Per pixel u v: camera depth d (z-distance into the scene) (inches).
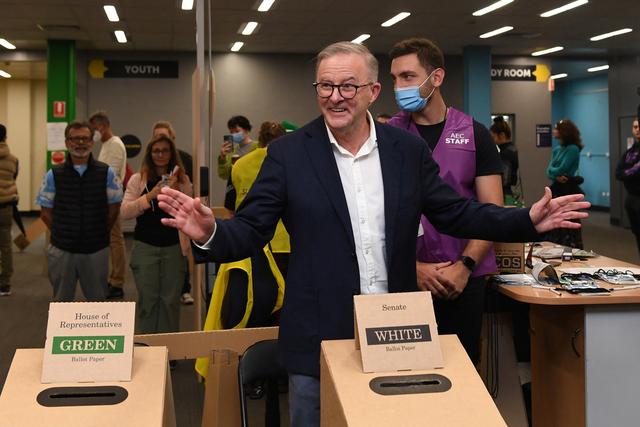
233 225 63.7
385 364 55.4
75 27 398.3
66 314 56.3
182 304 242.2
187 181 166.6
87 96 482.0
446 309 94.8
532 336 118.6
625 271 117.2
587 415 100.2
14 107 593.0
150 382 55.1
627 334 100.3
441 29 418.9
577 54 533.0
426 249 92.7
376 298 57.7
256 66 501.4
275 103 504.7
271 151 69.1
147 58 485.1
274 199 67.0
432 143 94.3
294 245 67.9
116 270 257.3
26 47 470.3
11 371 55.4
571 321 103.5
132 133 487.8
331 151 68.1
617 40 465.4
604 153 626.5
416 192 69.6
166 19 373.4
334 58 65.5
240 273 123.6
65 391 53.5
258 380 91.4
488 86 490.9
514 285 105.2
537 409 117.2
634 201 248.5
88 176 166.6
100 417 51.2
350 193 68.1
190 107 491.5
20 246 226.8
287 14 367.6
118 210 172.6
